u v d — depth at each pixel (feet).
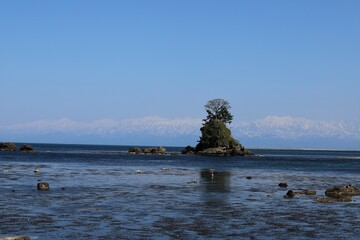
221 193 152.25
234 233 85.97
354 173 286.87
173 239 80.18
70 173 242.37
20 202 120.37
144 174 245.45
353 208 119.44
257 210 114.32
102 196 137.49
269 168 339.98
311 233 86.89
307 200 135.64
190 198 136.67
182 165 364.99
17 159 411.13
